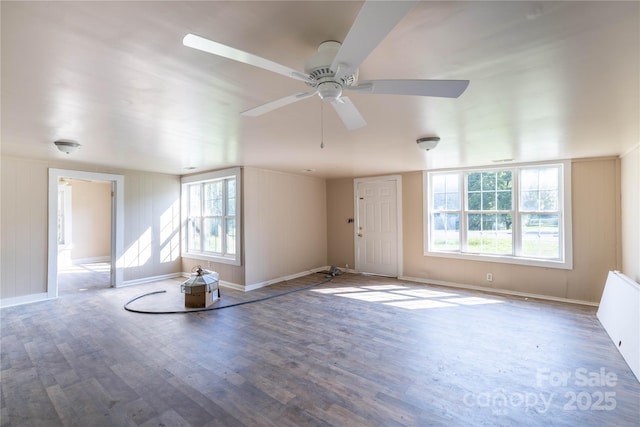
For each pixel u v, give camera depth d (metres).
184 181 6.28
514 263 4.79
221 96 2.06
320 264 6.87
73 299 4.63
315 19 1.25
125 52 1.50
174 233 6.28
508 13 1.21
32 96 2.04
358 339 3.15
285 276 5.96
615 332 3.06
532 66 1.66
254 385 2.33
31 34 1.33
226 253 5.62
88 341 3.13
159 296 4.81
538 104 2.22
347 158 4.46
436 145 3.37
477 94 2.04
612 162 4.11
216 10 1.19
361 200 6.52
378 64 1.64
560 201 4.49
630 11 1.19
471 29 1.32
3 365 2.65
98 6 1.15
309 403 2.11
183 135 3.08
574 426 1.88
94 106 2.23
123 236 5.47
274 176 5.79
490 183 5.08
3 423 1.92
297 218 6.30
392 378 2.42
